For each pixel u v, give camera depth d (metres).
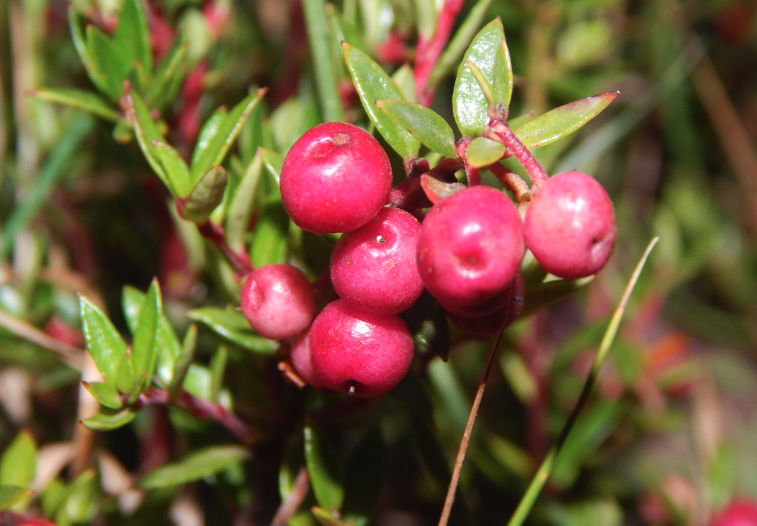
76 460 0.14
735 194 0.24
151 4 0.14
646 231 0.22
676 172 0.23
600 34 0.19
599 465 0.18
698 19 0.25
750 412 0.28
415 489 0.18
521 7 0.18
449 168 0.11
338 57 0.13
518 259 0.09
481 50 0.11
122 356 0.11
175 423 0.14
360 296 0.10
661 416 0.17
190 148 0.14
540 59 0.18
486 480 0.17
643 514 0.18
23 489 0.11
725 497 0.16
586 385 0.12
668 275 0.19
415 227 0.10
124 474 0.15
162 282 0.15
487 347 0.18
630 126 0.19
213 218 0.12
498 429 0.18
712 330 0.25
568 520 0.16
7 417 0.16
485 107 0.11
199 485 0.15
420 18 0.13
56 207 0.17
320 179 0.10
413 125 0.10
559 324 0.23
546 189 0.09
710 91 0.23
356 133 0.10
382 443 0.12
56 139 0.17
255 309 0.11
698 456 0.21
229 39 0.17
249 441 0.13
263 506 0.14
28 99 0.17
